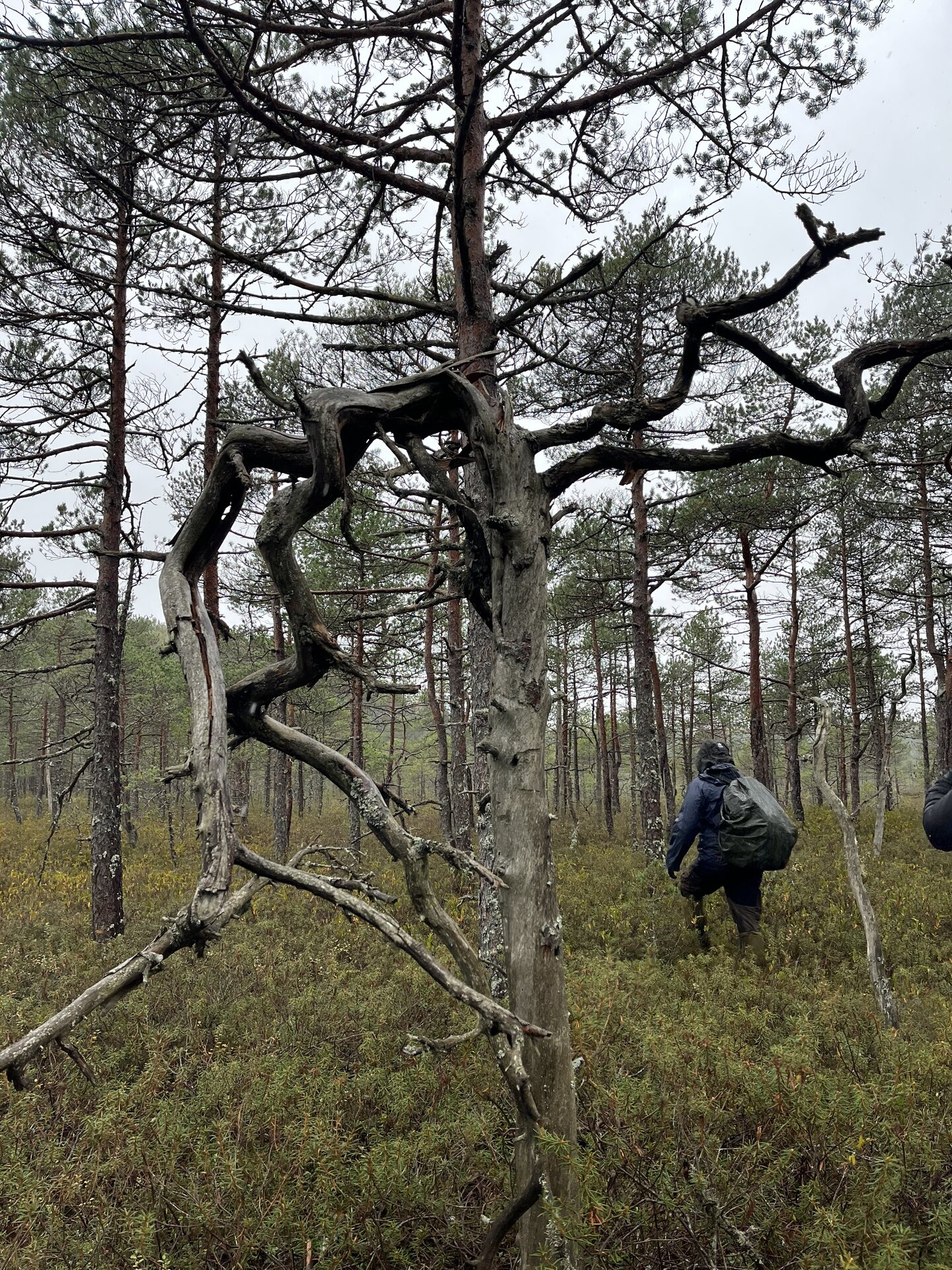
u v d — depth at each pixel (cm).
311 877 140
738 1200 206
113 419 814
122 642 820
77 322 815
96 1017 418
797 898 709
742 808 566
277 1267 230
